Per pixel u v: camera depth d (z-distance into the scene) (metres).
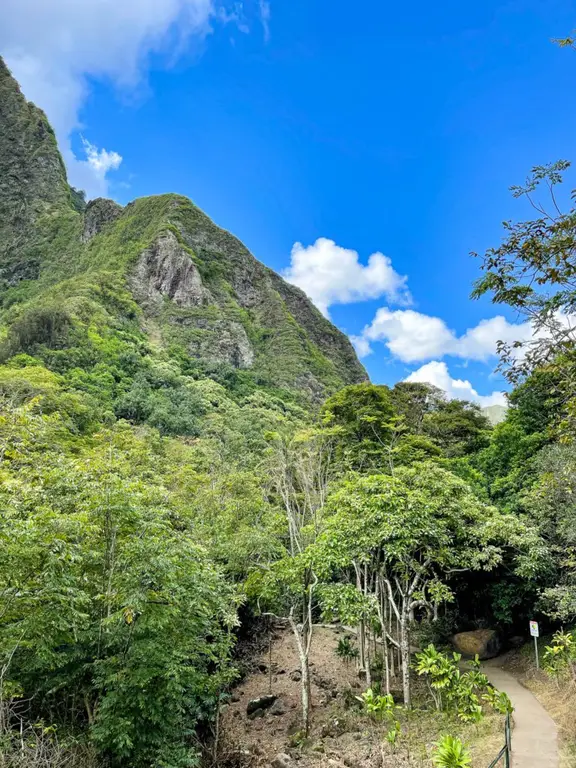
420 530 12.55
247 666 18.19
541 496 15.03
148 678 8.77
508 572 17.05
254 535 15.38
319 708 14.38
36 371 37.06
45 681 9.38
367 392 28.02
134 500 10.07
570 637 13.37
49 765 7.27
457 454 32.22
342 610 12.44
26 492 9.48
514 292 6.71
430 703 12.71
